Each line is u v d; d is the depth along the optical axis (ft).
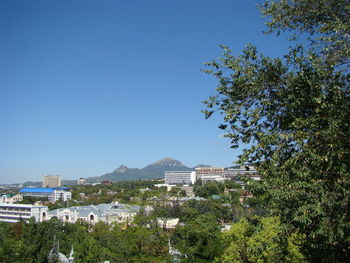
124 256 76.23
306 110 29.73
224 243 82.69
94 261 93.40
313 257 30.83
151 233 77.61
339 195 24.59
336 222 24.23
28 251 100.73
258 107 32.12
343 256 28.91
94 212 325.83
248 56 32.94
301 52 31.40
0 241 92.58
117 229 80.53
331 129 26.02
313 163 25.53
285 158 28.84
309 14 34.94
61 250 145.79
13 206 386.52
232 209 303.68
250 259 65.31
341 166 25.05
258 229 32.24
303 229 26.81
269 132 31.40
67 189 646.33
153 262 77.05
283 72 31.48
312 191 25.35
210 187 511.40
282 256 35.35
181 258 79.56
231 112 31.71
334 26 30.19
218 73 33.58
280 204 28.27
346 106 27.71
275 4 36.32
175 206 262.26
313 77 29.30
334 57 31.71
